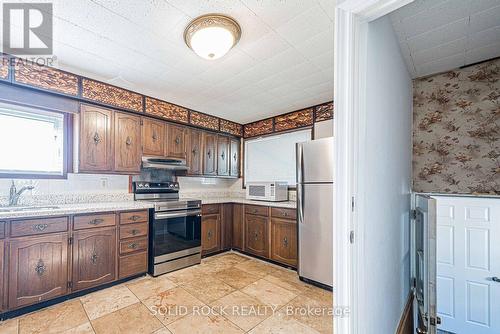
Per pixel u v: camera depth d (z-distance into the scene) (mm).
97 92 2588
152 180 3395
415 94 2643
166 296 2271
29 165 2477
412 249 2492
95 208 2318
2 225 1838
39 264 1996
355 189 1181
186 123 3477
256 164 4230
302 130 3576
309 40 1832
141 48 1947
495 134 2209
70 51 2000
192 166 3568
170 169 3320
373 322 1399
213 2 1442
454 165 2402
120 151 2789
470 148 2324
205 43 1702
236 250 3750
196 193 3975
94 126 2590
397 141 1971
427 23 1723
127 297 2240
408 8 1574
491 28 1767
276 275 2812
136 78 2518
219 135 4012
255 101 3199
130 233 2586
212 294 2326
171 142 3311
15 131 2414
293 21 1616
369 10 1115
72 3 1446
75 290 2188
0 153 2328
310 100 3148
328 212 2494
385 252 1635
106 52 2012
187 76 2463
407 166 2387
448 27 1763
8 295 1855
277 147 3941
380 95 1532
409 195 2482
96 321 1861
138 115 2965
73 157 2598
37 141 2527
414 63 2291
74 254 2189
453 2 1515
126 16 1566
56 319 1880
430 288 1672
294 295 2328
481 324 2041
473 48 2035
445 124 2461
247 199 3729
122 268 2516
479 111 2287
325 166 2537
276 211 3162
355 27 1160
